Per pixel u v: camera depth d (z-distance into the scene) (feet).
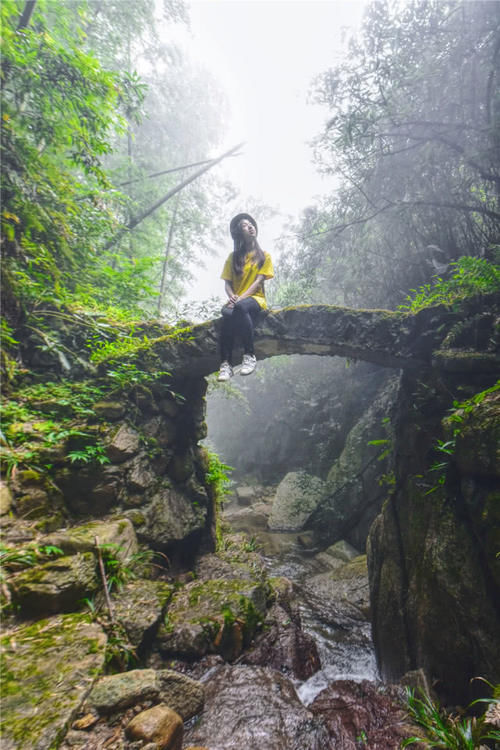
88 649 5.00
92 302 12.82
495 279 8.99
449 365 9.31
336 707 7.68
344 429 30.53
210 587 9.87
